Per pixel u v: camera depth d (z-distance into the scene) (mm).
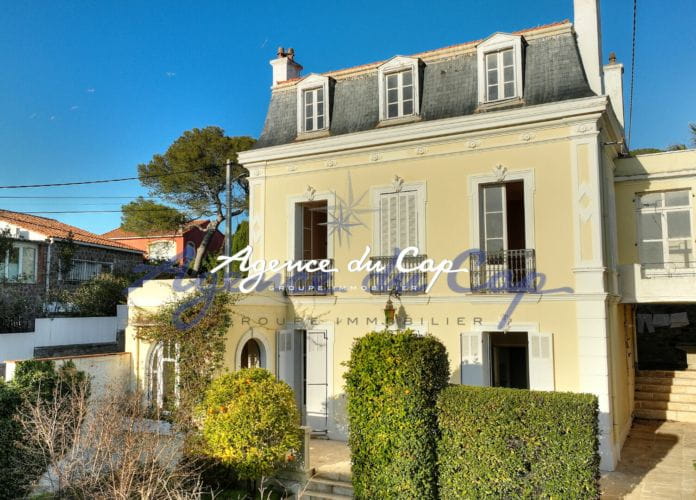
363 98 13344
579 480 7078
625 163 12828
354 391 8852
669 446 11820
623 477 9727
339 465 10367
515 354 14570
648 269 12547
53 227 24094
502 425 7543
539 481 7277
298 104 13969
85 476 7988
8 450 9242
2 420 9203
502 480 7457
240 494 9109
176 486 7621
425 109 12398
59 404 9031
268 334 12633
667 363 18156
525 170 11086
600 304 10234
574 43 11398
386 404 8406
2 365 15258
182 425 9719
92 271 23297
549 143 10914
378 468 8438
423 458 8102
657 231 12578
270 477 9781
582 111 10492
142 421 9047
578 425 7160
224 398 9547
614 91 14273
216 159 25312
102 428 8297
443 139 11867
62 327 17391
